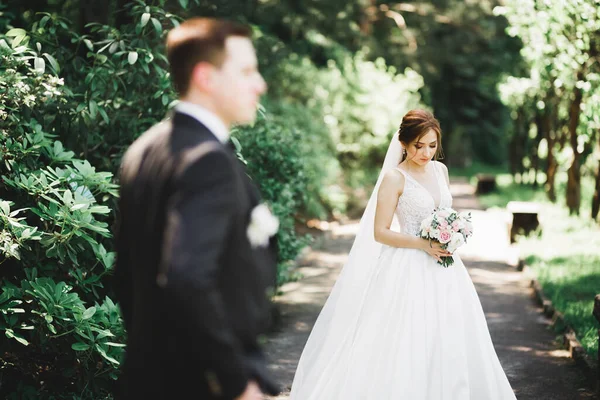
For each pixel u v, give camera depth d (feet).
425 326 12.98
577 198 41.52
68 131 16.21
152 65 18.22
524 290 27.68
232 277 6.54
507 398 13.32
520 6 32.42
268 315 6.96
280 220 23.80
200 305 5.85
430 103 94.27
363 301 13.66
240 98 6.82
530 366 18.76
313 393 13.57
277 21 50.80
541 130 57.26
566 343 20.30
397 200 13.56
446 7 71.00
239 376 6.07
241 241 6.57
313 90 50.67
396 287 13.26
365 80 54.08
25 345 12.70
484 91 99.81
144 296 6.65
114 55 16.66
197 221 6.10
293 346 20.51
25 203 13.37
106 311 12.88
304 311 24.47
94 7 24.21
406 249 13.43
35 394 12.96
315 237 39.01
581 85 30.07
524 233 36.63
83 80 18.28
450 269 13.41
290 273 29.55
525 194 57.47
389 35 71.36
